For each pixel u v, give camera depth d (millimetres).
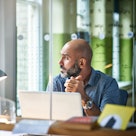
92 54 2213
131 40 2371
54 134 1187
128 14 2402
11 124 1296
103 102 1855
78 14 2422
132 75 2238
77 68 2111
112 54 2314
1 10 2178
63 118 1460
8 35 2199
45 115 1497
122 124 1137
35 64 2189
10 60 2188
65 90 1995
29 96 1537
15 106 1658
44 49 2230
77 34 2383
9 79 2121
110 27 2422
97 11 2459
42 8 2297
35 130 1200
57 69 2129
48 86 2074
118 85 2135
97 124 1167
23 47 2230
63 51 2182
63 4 2365
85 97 1854
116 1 2430
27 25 2256
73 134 1155
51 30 2299
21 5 2242
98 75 2043
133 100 2074
